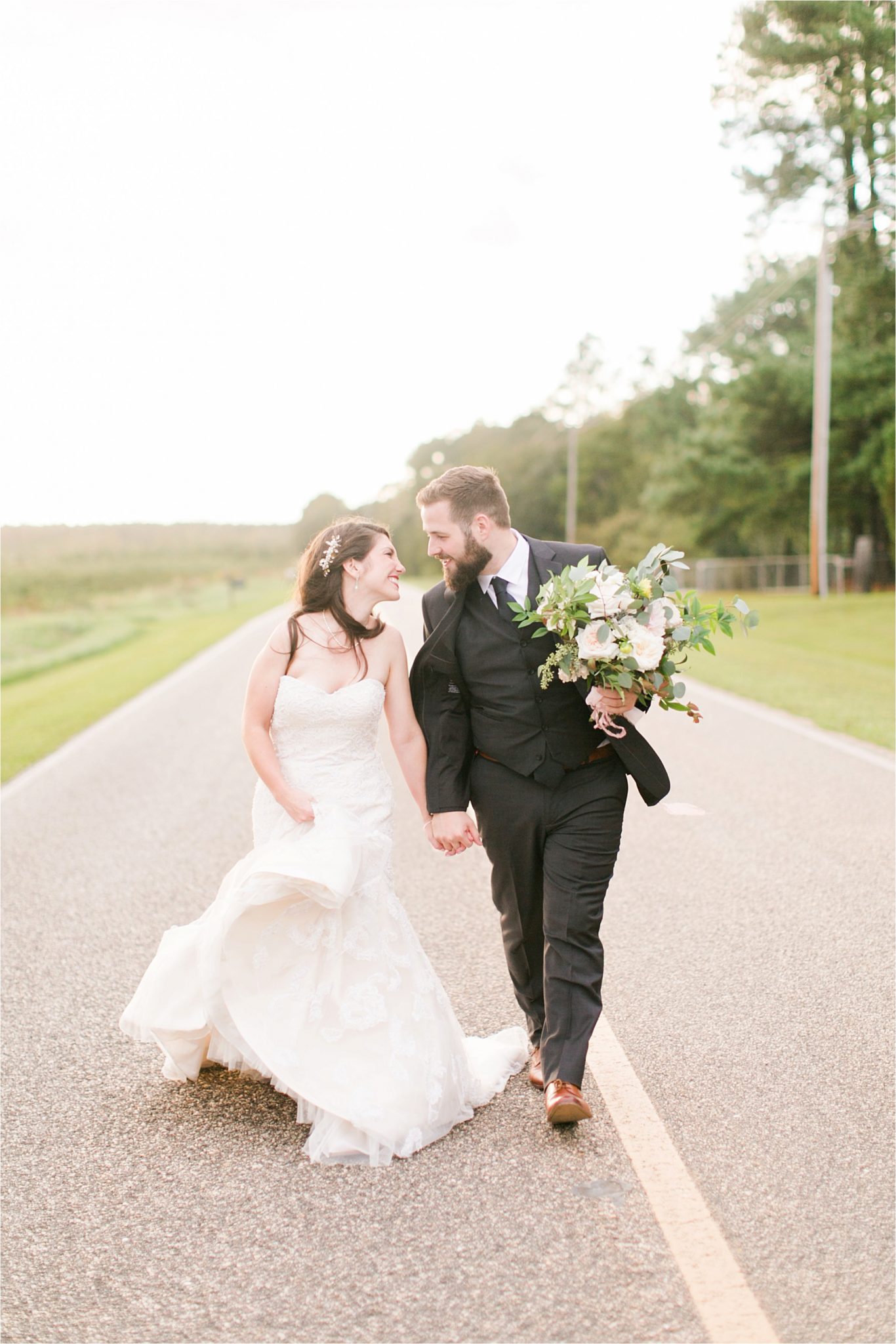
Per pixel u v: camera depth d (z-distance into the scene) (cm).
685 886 554
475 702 344
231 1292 252
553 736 335
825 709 1105
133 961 486
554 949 333
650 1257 256
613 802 341
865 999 405
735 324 3725
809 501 3603
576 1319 236
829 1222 267
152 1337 237
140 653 2253
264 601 4644
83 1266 265
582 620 319
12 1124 341
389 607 3111
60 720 1298
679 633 314
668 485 3912
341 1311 242
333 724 348
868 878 552
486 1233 269
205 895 582
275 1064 322
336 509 11231
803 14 2452
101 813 797
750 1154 301
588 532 7300
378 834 349
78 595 5175
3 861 673
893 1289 241
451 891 575
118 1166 313
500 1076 358
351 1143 310
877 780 778
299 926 335
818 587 2750
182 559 8344
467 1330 234
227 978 334
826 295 2647
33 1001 445
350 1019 327
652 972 441
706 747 927
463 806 353
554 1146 312
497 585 338
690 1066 357
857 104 2578
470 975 449
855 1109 324
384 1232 272
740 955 455
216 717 1252
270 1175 305
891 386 3036
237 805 802
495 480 340
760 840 632
